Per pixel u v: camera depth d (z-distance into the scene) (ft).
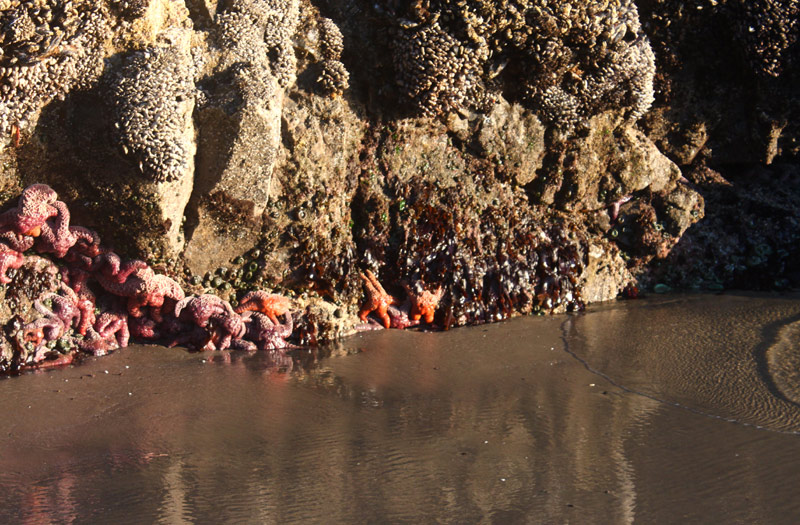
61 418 21.42
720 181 26.91
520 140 25.04
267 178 23.20
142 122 22.31
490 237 24.98
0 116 22.12
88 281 23.16
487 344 23.79
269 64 23.26
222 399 21.94
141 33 22.56
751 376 22.40
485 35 24.08
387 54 24.03
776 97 26.30
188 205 23.21
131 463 20.53
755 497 19.90
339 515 19.63
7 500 19.88
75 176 22.68
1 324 22.62
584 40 24.63
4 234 22.61
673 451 20.71
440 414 21.58
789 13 25.77
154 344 23.41
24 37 22.02
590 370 22.77
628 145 25.77
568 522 19.54
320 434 21.12
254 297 23.58
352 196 24.30
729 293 26.09
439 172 24.73
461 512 19.67
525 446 20.84
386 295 24.38
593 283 25.81
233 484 20.13
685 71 26.48
